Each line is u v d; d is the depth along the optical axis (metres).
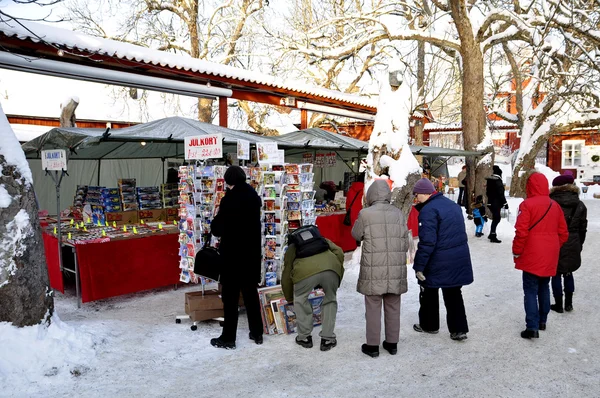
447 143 31.47
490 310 5.50
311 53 13.80
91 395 3.44
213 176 5.16
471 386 3.59
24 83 17.91
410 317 5.29
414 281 6.88
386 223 4.03
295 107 13.81
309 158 12.20
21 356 3.74
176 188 8.68
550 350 4.27
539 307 4.73
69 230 6.59
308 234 4.32
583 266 7.63
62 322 4.38
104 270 5.80
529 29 11.36
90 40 8.38
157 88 9.98
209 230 5.15
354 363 4.03
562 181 5.07
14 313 3.89
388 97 7.83
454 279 4.25
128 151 9.40
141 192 8.01
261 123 22.08
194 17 20.14
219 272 4.41
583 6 12.15
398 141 7.68
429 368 3.92
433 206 4.21
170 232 6.52
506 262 8.01
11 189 3.96
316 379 3.72
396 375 3.79
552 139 28.86
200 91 10.73
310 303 4.47
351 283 6.84
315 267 4.18
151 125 7.11
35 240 4.09
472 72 12.00
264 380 3.71
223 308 4.68
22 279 3.93
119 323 5.05
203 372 3.86
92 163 11.20
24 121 15.15
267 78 12.06
